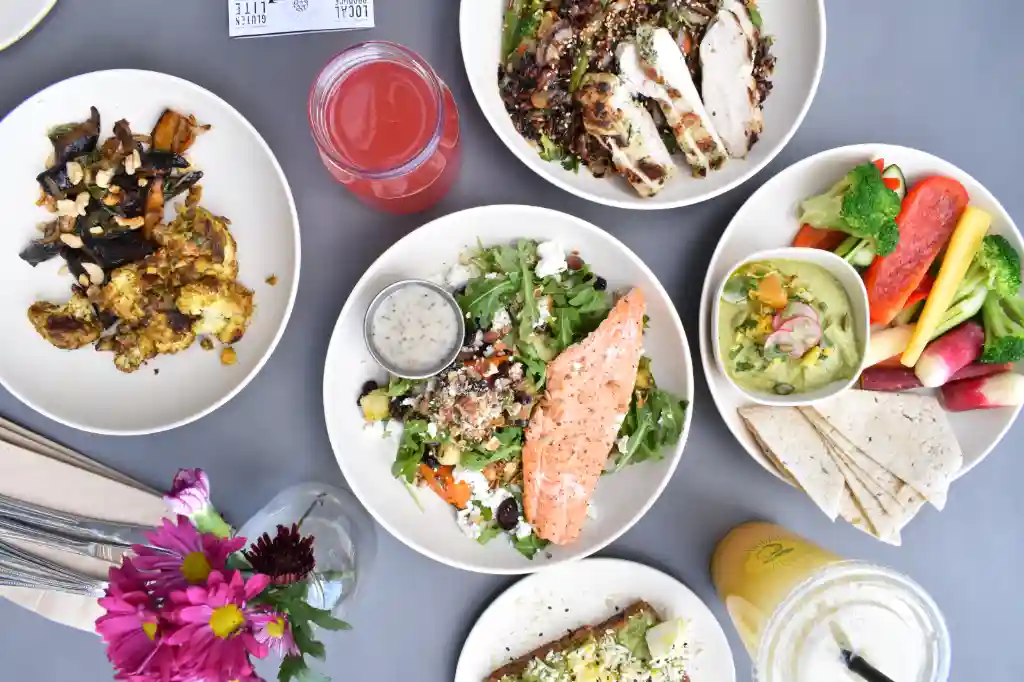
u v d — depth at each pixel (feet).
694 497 2.66
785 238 2.58
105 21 2.61
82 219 2.51
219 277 2.49
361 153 2.37
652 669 2.51
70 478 2.57
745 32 2.41
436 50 2.62
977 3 2.67
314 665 2.62
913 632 2.27
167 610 1.91
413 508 2.54
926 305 2.50
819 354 2.49
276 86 2.61
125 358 2.51
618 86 2.38
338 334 2.44
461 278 2.55
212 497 2.61
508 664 2.58
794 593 2.31
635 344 2.48
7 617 2.62
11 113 2.46
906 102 2.67
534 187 2.64
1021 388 2.49
